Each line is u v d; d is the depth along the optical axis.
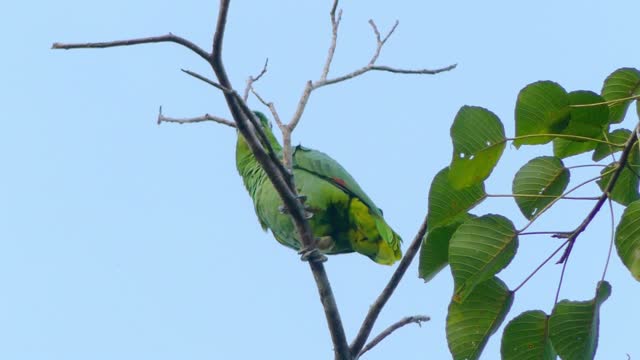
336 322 9.48
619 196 7.80
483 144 6.84
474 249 6.92
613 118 7.66
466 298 7.16
